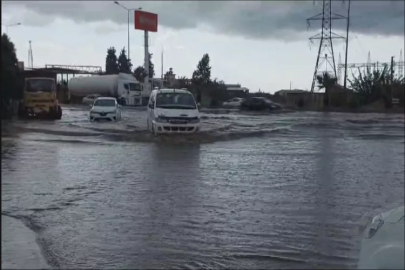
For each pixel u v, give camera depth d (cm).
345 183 1319
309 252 770
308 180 1362
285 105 7525
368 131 3130
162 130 2431
